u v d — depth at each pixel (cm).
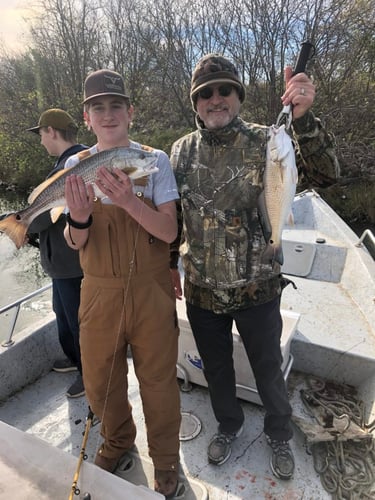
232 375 228
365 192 1003
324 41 1190
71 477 151
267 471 221
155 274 188
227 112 190
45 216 245
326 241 473
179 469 217
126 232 179
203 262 204
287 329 263
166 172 191
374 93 1177
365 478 212
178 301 285
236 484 214
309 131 179
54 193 190
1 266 877
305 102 167
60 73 1852
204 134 198
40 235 261
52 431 258
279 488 211
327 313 347
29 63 1830
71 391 285
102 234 179
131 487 146
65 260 257
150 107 1761
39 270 853
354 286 388
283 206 172
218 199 197
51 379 307
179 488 207
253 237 197
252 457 230
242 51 1324
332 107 1195
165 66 1636
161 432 199
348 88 1207
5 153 1648
